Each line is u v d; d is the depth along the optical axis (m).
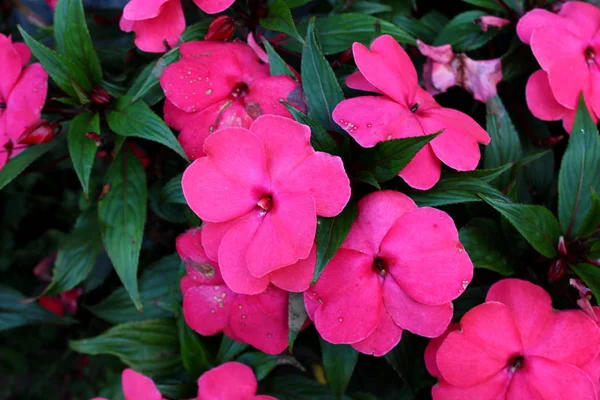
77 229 0.42
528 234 0.34
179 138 0.37
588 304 0.34
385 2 0.42
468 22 0.41
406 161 0.33
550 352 0.34
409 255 0.33
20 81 0.38
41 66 0.38
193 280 0.37
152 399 0.37
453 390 0.35
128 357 0.40
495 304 0.34
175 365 0.41
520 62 0.40
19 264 0.61
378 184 0.34
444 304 0.33
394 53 0.36
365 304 0.34
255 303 0.36
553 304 0.36
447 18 0.43
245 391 0.37
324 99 0.36
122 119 0.37
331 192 0.32
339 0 0.41
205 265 0.37
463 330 0.34
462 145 0.34
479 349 0.34
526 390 0.34
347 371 0.37
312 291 0.34
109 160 0.48
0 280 0.60
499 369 0.34
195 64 0.37
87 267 0.42
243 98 0.37
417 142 0.32
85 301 0.48
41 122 0.37
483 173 0.35
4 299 0.46
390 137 0.34
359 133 0.34
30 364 0.63
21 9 0.50
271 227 0.33
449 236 0.33
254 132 0.33
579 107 0.36
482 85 0.39
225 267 0.33
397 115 0.34
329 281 0.34
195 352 0.39
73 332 0.59
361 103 0.34
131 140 0.41
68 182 0.62
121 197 0.39
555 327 0.34
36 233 0.61
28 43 0.37
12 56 0.38
